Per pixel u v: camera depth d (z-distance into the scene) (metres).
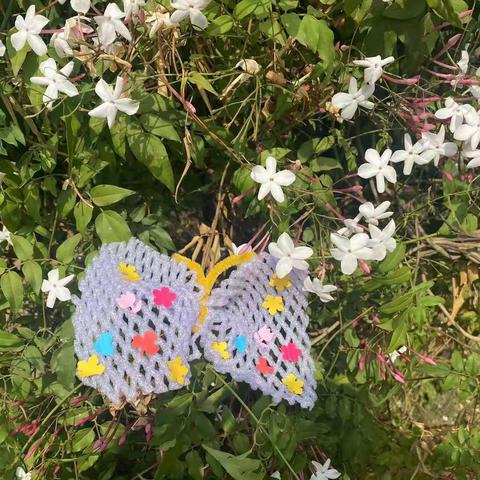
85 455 0.39
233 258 0.33
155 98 0.33
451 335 0.49
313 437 0.41
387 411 0.54
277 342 0.36
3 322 0.41
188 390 0.37
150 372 0.30
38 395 0.40
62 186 0.38
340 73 0.36
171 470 0.38
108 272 0.31
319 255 0.38
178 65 0.36
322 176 0.38
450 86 0.41
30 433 0.39
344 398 0.44
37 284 0.36
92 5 0.32
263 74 0.35
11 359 0.39
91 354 0.30
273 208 0.36
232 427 0.38
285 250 0.32
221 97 0.34
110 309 0.30
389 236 0.33
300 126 0.41
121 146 0.34
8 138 0.35
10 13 0.36
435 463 0.49
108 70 0.35
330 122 0.42
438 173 0.45
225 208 0.40
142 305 0.30
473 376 0.44
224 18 0.33
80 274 0.37
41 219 0.38
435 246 0.41
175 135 0.34
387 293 0.42
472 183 0.42
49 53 0.34
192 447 0.39
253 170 0.32
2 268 0.36
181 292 0.31
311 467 0.42
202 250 0.43
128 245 0.32
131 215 0.40
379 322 0.40
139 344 0.30
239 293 0.34
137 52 0.33
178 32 0.33
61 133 0.37
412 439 0.51
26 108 0.36
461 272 0.43
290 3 0.34
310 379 0.35
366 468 0.50
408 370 0.44
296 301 0.35
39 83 0.31
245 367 0.33
